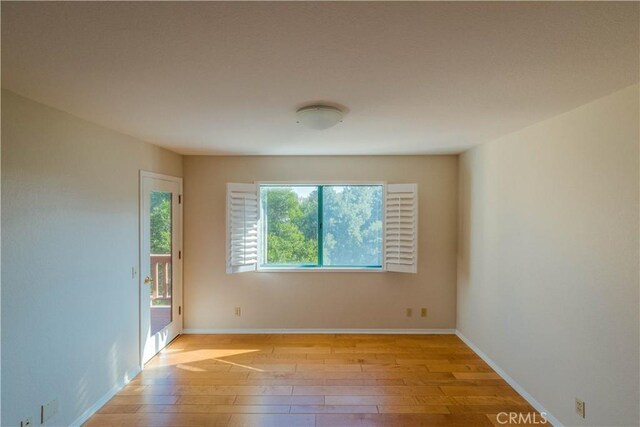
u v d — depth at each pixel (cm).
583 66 157
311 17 117
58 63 154
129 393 287
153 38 131
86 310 252
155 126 274
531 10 112
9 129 190
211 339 409
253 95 200
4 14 112
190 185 426
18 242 196
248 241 419
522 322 283
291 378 312
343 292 430
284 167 429
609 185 196
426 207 428
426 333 429
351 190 436
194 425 244
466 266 398
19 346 196
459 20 119
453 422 247
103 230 272
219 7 110
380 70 163
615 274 192
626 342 185
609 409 196
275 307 432
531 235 271
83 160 250
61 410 227
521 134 284
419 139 330
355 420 250
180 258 418
